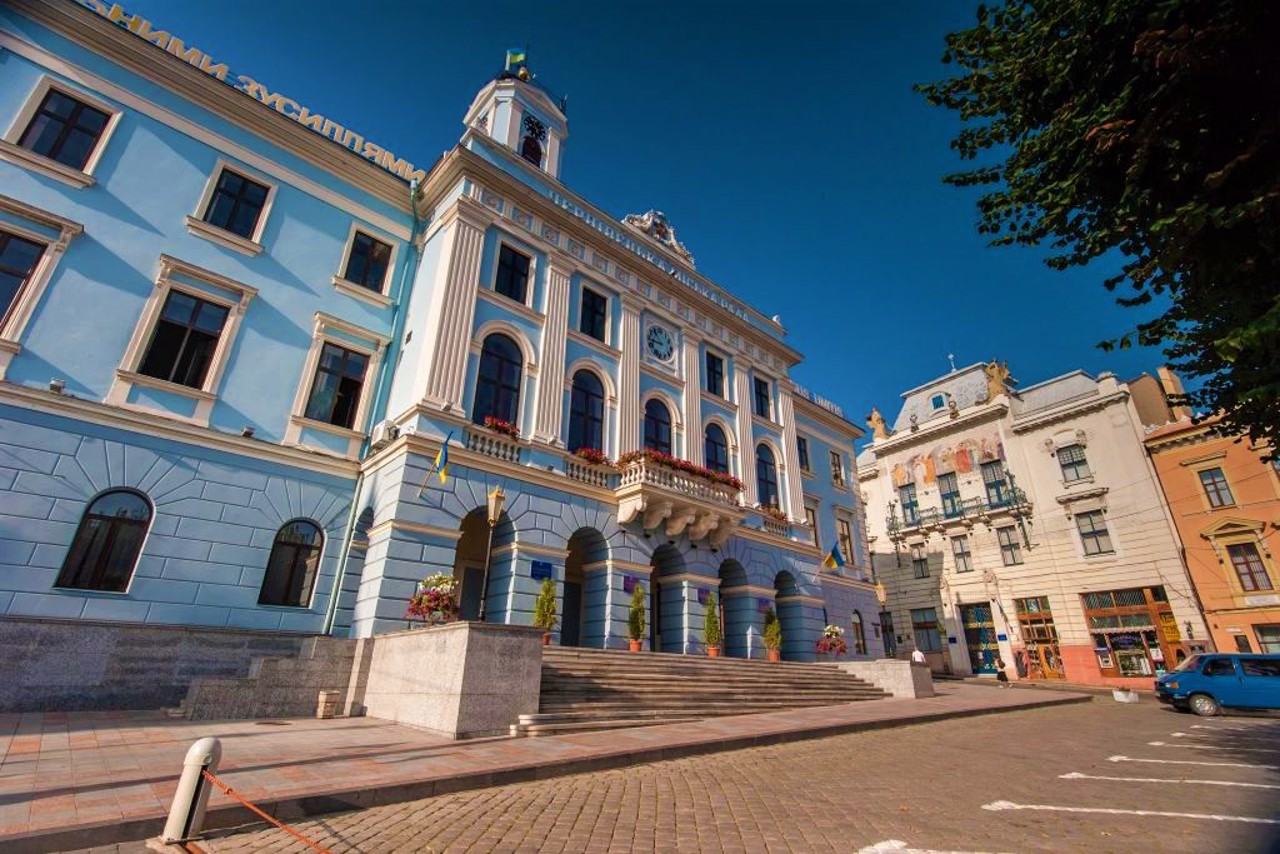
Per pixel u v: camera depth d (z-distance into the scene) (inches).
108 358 514.9
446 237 693.3
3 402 461.1
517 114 890.1
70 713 414.9
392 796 240.2
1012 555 1273.4
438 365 617.6
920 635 1392.7
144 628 467.8
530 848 190.5
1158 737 460.4
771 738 403.2
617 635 652.1
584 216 861.8
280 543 569.0
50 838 175.0
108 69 577.3
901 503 1505.9
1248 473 1007.6
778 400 1068.5
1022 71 257.3
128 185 561.3
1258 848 188.1
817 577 954.1
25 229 502.9
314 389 631.8
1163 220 201.3
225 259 601.6
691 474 759.1
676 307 937.5
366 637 491.2
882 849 192.1
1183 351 280.4
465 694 370.6
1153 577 1077.1
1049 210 264.1
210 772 190.2
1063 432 1245.1
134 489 501.0
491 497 505.4
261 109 650.8
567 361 749.9
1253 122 201.8
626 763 323.9
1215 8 194.5
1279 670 611.2
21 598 436.8
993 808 242.4
